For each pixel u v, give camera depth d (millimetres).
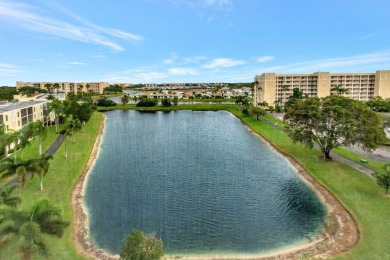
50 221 24141
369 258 27125
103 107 177000
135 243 23328
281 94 166500
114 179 50844
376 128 52531
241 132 98625
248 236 33031
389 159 57000
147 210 39000
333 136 55906
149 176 52875
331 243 30891
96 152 69688
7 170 38656
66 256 27734
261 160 62969
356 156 59219
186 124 117812
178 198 43188
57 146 70125
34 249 23000
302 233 33500
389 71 154000
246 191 45875
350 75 160375
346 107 55062
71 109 98188
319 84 160625
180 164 60406
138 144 79688
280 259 28656
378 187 43125
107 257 28312
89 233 32875
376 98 142375
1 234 22281
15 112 71812
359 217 34844
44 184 44844
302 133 58281
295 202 41562
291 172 54281
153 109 172875
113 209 39094
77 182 47906
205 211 39031
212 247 30891
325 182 46500
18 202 28672
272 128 99250
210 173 54594
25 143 54500
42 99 119438
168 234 33219
